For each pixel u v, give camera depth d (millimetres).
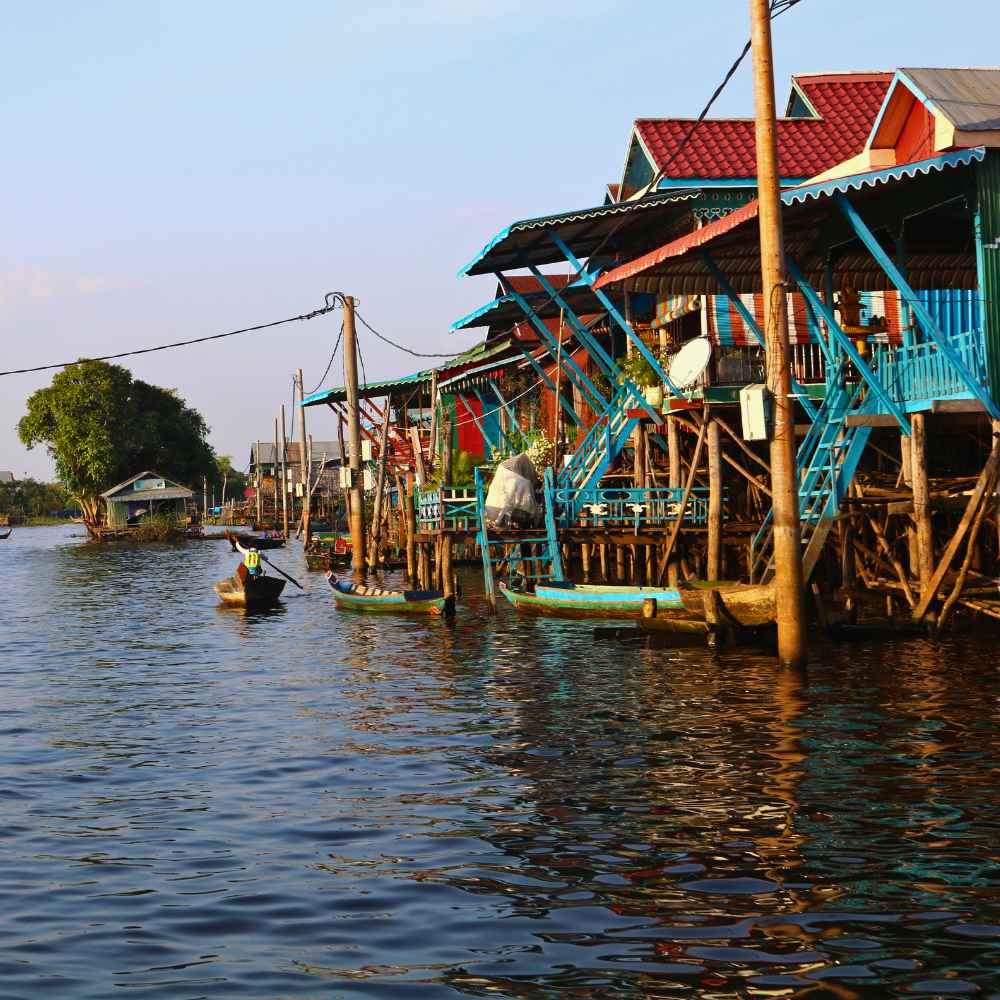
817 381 25625
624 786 12047
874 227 21094
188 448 119500
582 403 36375
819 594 21359
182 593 40406
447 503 33500
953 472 25438
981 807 10906
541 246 29250
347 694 18234
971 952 7848
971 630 20047
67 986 7699
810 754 12992
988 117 18562
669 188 28016
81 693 19297
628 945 8125
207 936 8508
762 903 8789
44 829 11227
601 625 24859
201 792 12516
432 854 10172
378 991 7555
